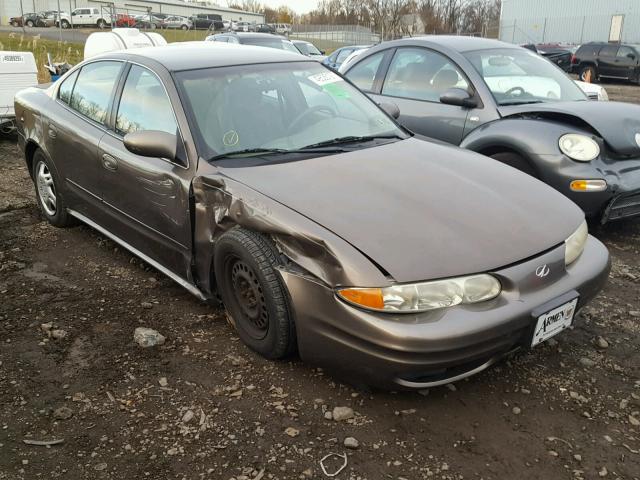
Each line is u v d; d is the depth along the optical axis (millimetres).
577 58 22109
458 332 2322
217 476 2223
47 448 2365
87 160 3965
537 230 2736
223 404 2631
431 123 5395
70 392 2715
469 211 2754
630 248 4531
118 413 2574
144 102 3574
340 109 3787
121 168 3605
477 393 2727
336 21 47625
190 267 3268
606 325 3346
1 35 27281
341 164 3129
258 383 2777
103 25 38781
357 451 2355
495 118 4918
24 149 4844
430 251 2457
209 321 3344
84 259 4203
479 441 2422
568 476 2240
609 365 2957
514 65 5473
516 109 4918
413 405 2633
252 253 2725
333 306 2453
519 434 2465
